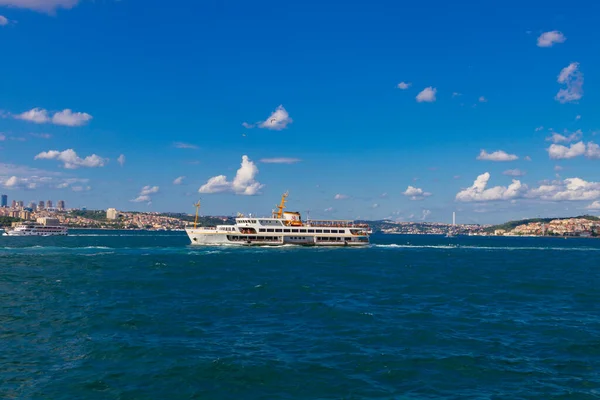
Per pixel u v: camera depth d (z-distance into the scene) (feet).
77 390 99.50
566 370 115.24
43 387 100.99
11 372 109.50
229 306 190.60
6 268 325.42
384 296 223.30
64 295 212.43
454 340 140.97
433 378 108.78
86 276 282.56
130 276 284.61
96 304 190.90
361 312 180.86
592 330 155.33
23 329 148.25
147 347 129.18
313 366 115.65
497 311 187.73
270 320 165.78
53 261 380.37
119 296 211.20
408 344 136.15
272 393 99.25
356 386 103.35
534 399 97.76
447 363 119.24
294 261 412.36
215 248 568.82
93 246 638.94
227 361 118.01
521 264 439.22
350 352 127.34
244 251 526.98
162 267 340.80
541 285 270.26
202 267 346.33
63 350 126.41
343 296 221.46
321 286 255.50
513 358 124.16
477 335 147.64
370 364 117.70
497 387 103.91
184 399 95.71
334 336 144.15
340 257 471.21
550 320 170.81
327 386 103.19
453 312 184.44
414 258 487.61
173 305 191.01
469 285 267.80
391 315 176.35
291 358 121.60
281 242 596.70
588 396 99.45
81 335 141.49
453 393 100.27
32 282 254.47
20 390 99.14
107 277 278.26
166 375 108.47
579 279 310.65
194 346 131.34
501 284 274.16
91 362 116.88
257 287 245.24
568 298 224.53
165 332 146.51
